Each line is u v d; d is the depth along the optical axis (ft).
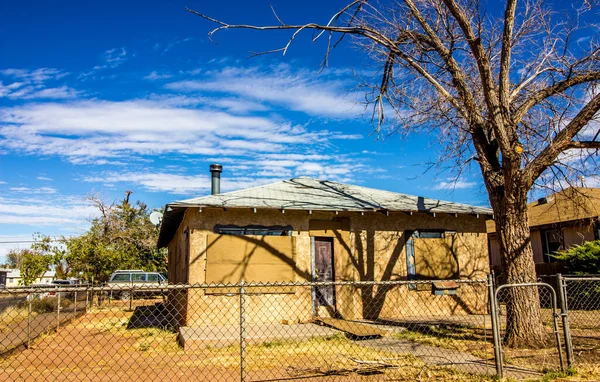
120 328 44.27
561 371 21.63
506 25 29.50
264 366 24.75
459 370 22.70
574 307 50.06
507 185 29.25
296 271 43.34
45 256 89.97
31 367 25.64
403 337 33.60
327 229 45.68
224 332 34.81
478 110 33.22
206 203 40.83
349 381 21.15
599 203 61.31
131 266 112.16
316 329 36.73
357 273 46.29
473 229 51.52
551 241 71.56
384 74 39.68
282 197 46.62
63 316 47.73
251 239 42.34
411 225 49.24
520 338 28.40
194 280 40.40
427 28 34.76
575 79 31.48
